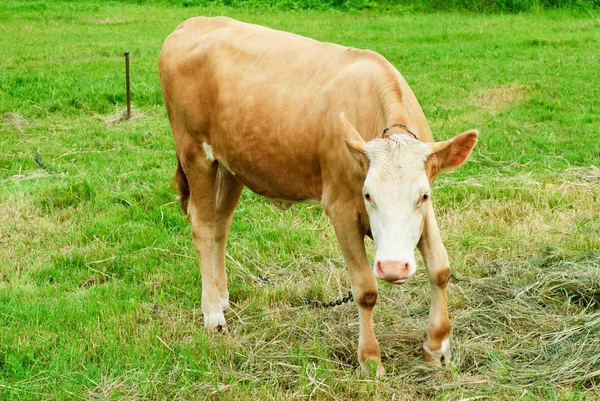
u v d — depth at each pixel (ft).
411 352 15.14
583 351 14.25
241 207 23.41
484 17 62.75
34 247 20.76
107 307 16.92
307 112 14.74
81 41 55.57
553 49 47.50
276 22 63.82
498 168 25.80
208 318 16.71
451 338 15.46
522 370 13.85
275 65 15.78
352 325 16.15
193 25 18.15
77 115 35.09
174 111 17.88
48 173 26.68
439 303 14.19
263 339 15.80
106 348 15.17
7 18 67.26
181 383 14.01
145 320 16.71
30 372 14.24
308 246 20.36
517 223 20.99
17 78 39.45
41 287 18.22
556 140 28.22
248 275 19.06
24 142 30.58
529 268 18.03
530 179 24.23
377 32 57.06
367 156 12.15
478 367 14.17
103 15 70.13
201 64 17.03
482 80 39.83
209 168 17.52
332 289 18.10
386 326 16.20
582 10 62.34
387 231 11.72
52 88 38.27
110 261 19.71
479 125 31.27
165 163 27.61
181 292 18.19
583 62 42.86
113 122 33.88
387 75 13.80
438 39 53.52
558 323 15.56
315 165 14.79
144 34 59.52
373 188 11.86
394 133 12.77
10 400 13.38
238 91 16.02
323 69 15.08
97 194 23.93
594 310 16.20
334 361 14.60
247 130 15.72
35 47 52.49
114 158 28.19
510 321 15.76
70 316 16.42
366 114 13.82
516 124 30.81
